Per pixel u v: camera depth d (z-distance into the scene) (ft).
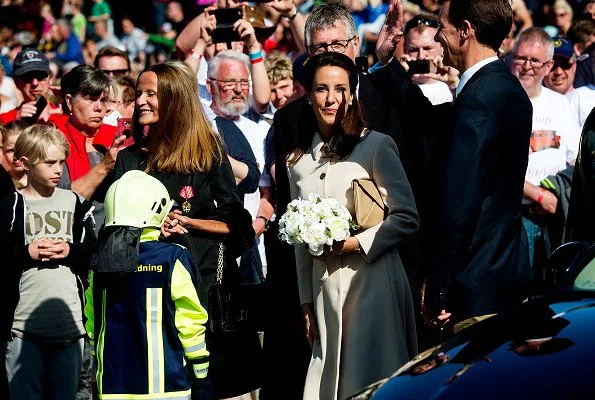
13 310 85.10
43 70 119.14
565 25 173.58
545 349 54.90
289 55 155.22
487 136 70.23
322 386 76.28
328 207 73.82
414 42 104.63
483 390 52.60
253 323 82.38
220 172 81.82
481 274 71.05
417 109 85.30
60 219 90.43
